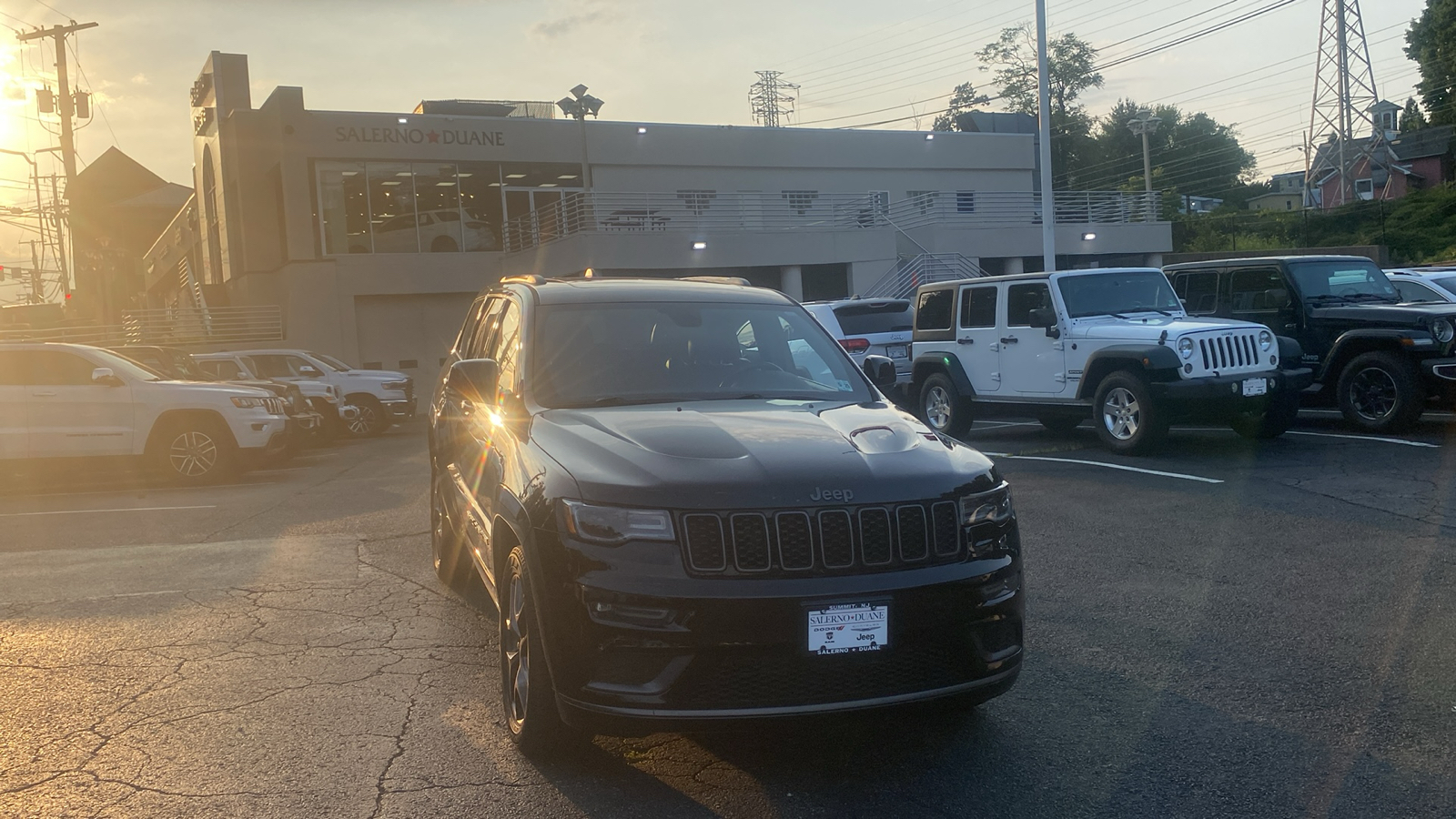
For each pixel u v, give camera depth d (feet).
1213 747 13.46
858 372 17.74
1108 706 14.94
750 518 11.93
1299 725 14.06
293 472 47.06
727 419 14.38
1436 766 12.70
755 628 11.67
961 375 43.55
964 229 118.83
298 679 16.85
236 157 111.14
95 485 44.24
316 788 12.77
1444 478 30.19
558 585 12.23
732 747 13.83
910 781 12.71
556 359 16.56
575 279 19.34
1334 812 11.68
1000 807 11.98
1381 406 39.17
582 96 111.65
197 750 13.98
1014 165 142.72
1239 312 43.42
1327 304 41.09
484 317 21.25
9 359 42.88
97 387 42.60
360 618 20.44
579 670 12.05
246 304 111.75
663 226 112.68
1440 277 48.19
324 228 105.50
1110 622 18.85
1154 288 40.81
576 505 12.32
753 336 17.69
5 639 19.29
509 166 113.29
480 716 15.11
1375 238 148.56
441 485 22.70
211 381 48.75
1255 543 24.13
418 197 109.29
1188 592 20.59
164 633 19.49
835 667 11.88
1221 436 41.39
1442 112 202.59
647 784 12.78
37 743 14.29
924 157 136.46
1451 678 15.49
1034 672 16.42
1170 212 186.60
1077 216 131.64
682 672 11.66
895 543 12.25
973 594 12.46
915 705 12.24
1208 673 16.14
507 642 14.39
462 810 12.14
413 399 73.05
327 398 64.64
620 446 13.19
